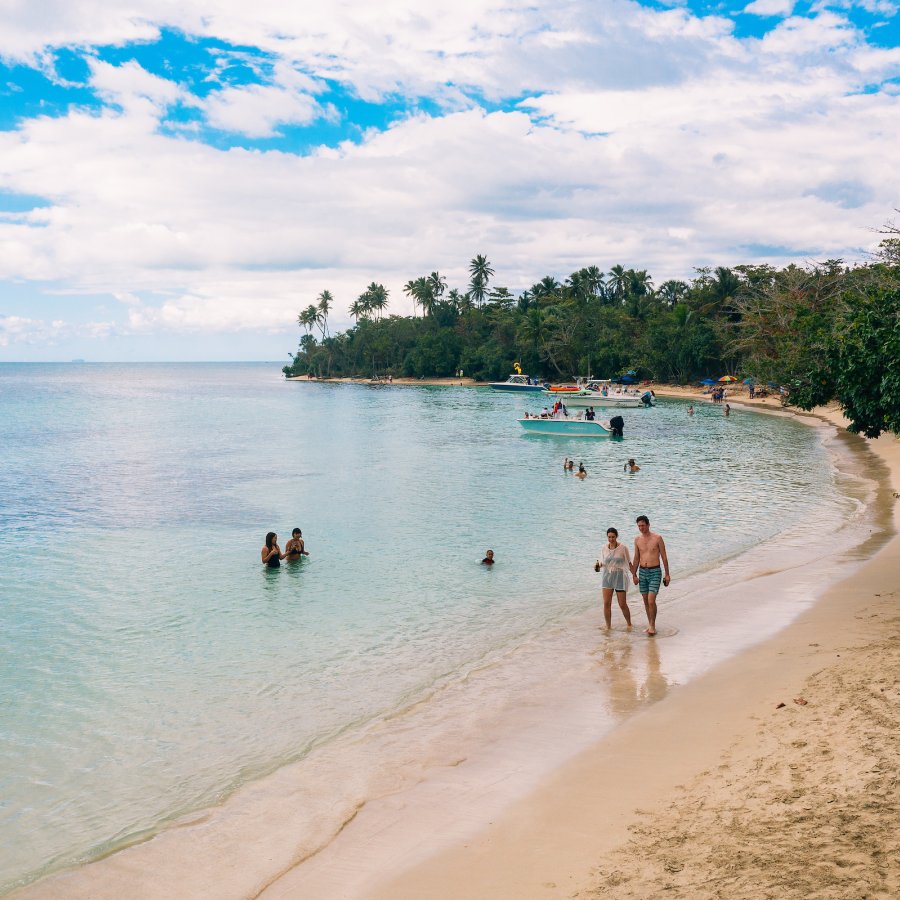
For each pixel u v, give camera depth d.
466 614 14.64
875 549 18.27
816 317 64.88
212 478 35.00
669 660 11.62
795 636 12.11
